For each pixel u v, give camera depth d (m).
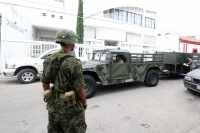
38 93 5.54
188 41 22.20
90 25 21.44
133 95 5.49
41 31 23.84
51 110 1.75
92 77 5.17
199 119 3.61
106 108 4.21
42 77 1.84
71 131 1.73
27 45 9.87
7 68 6.88
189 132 3.02
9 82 7.40
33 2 20.05
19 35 12.94
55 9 21.58
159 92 5.94
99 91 6.01
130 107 4.30
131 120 3.50
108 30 22.58
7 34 9.77
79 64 1.73
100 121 3.42
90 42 21.48
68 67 1.67
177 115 3.81
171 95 5.54
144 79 6.69
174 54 8.66
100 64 5.28
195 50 23.38
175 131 3.05
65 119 1.71
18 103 4.50
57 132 1.83
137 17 26.22
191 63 8.70
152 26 28.27
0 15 9.01
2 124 3.22
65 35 1.73
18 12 12.66
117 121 3.44
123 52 5.79
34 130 2.99
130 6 24.84
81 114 1.80
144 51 16.48
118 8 24.25
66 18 22.17
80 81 1.72
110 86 6.89
